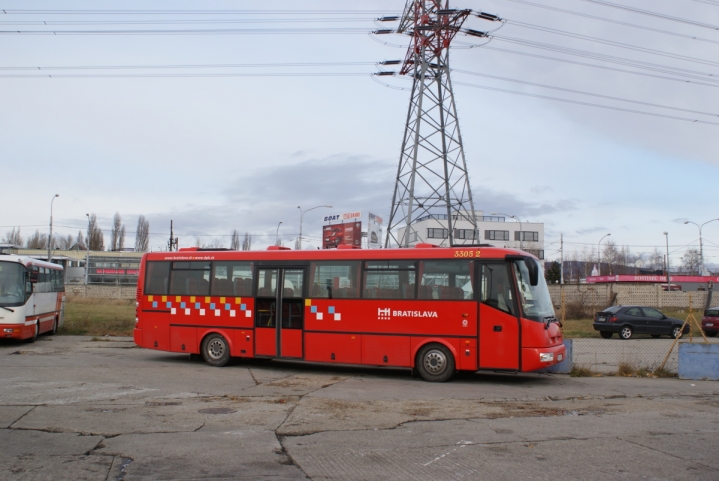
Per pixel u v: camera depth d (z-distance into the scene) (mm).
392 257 14250
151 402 10234
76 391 11156
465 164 29922
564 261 104625
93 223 91938
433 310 13672
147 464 6555
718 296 45125
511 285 13195
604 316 29234
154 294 16609
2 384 11867
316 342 14648
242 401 10484
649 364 16812
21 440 7539
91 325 26672
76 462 6609
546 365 12867
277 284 15227
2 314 18984
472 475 6289
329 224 62406
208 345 15812
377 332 14078
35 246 100375
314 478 6145
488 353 13156
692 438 8047
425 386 12859
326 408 9930
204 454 6984
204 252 16234
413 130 29828
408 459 6887
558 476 6277
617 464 6738
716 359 14594
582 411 9992
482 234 85500
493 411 9875
